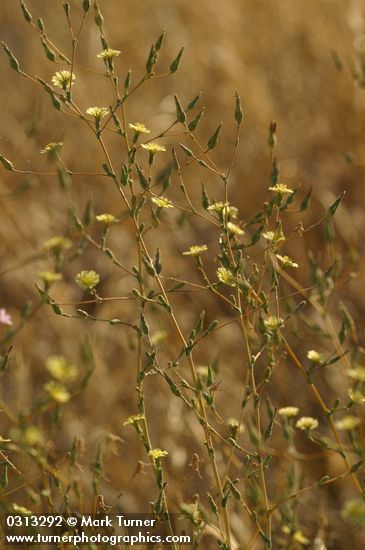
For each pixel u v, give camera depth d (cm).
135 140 263
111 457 371
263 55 602
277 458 380
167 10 627
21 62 640
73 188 525
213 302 465
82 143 547
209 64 577
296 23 607
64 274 482
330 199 496
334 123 543
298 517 346
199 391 265
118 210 500
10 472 343
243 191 523
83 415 398
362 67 449
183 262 476
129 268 477
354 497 363
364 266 464
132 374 414
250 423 290
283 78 590
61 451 382
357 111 541
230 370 420
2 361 290
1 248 470
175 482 360
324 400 412
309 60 589
